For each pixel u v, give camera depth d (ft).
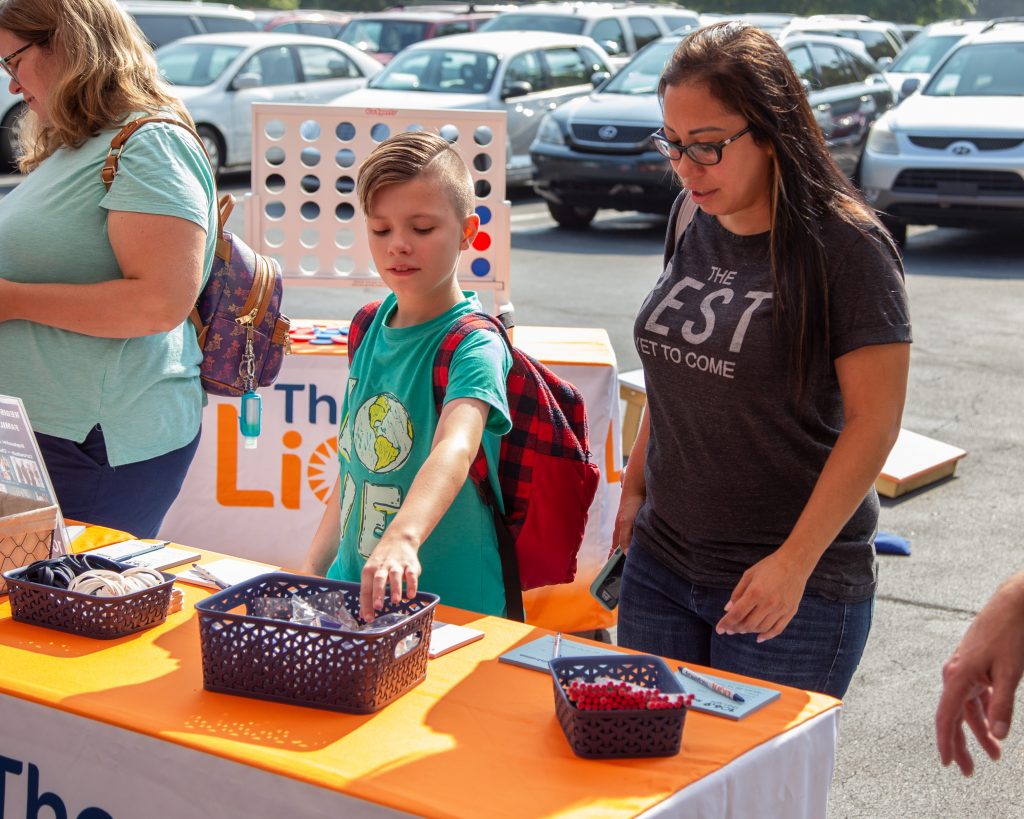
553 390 7.66
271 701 5.88
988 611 5.15
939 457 17.71
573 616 12.60
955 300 28.45
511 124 39.34
